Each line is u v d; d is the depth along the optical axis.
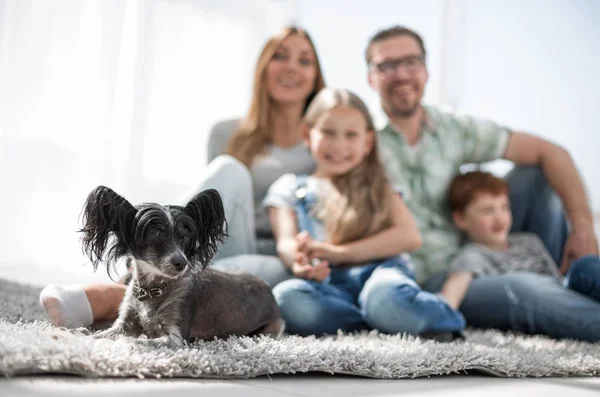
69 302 2.46
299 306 3.21
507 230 4.31
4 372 1.84
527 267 4.16
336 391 2.02
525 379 2.46
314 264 3.53
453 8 6.00
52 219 5.41
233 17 6.17
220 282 2.66
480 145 4.51
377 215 3.62
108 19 5.57
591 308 3.47
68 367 1.90
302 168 4.31
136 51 5.66
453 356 2.50
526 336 3.70
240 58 6.22
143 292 2.42
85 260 5.42
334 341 3.00
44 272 5.37
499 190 4.24
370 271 3.49
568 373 2.56
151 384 1.93
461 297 3.92
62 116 5.46
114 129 5.61
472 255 4.11
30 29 5.34
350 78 6.07
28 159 5.36
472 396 2.07
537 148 4.43
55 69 5.42
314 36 6.20
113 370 1.96
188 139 5.95
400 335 3.15
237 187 3.63
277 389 1.99
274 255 3.96
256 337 2.68
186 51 5.95
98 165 5.54
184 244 2.42
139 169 5.72
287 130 4.41
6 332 2.17
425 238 4.24
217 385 1.98
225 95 6.15
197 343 2.46
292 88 4.29
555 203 4.43
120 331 2.40
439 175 4.39
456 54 6.00
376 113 4.62
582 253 4.17
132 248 2.37
